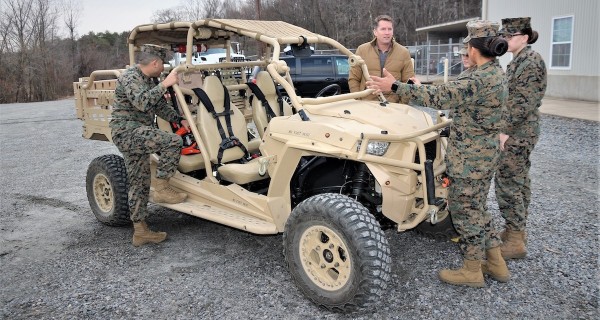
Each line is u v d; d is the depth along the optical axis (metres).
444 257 4.09
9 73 31.80
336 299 3.21
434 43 28.25
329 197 3.25
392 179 3.33
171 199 4.39
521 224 3.90
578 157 7.30
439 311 3.26
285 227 3.45
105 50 46.19
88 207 5.87
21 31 33.00
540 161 7.13
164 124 4.78
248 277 3.86
